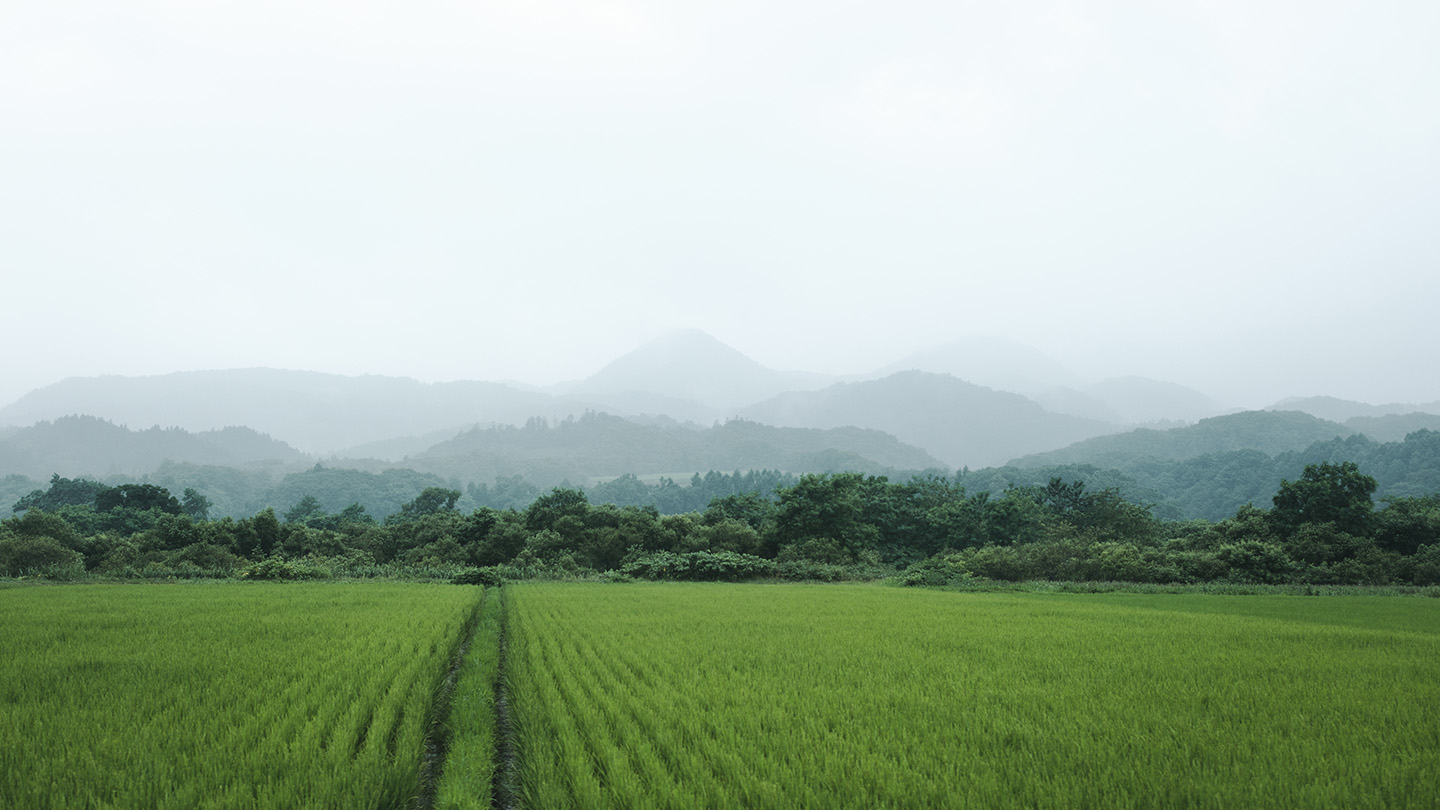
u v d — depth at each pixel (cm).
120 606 2142
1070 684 1096
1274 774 665
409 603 2295
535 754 756
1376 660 1320
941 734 810
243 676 1118
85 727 829
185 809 611
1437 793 612
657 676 1134
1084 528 6147
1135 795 607
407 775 705
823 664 1277
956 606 2448
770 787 614
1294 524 4594
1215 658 1345
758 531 5988
